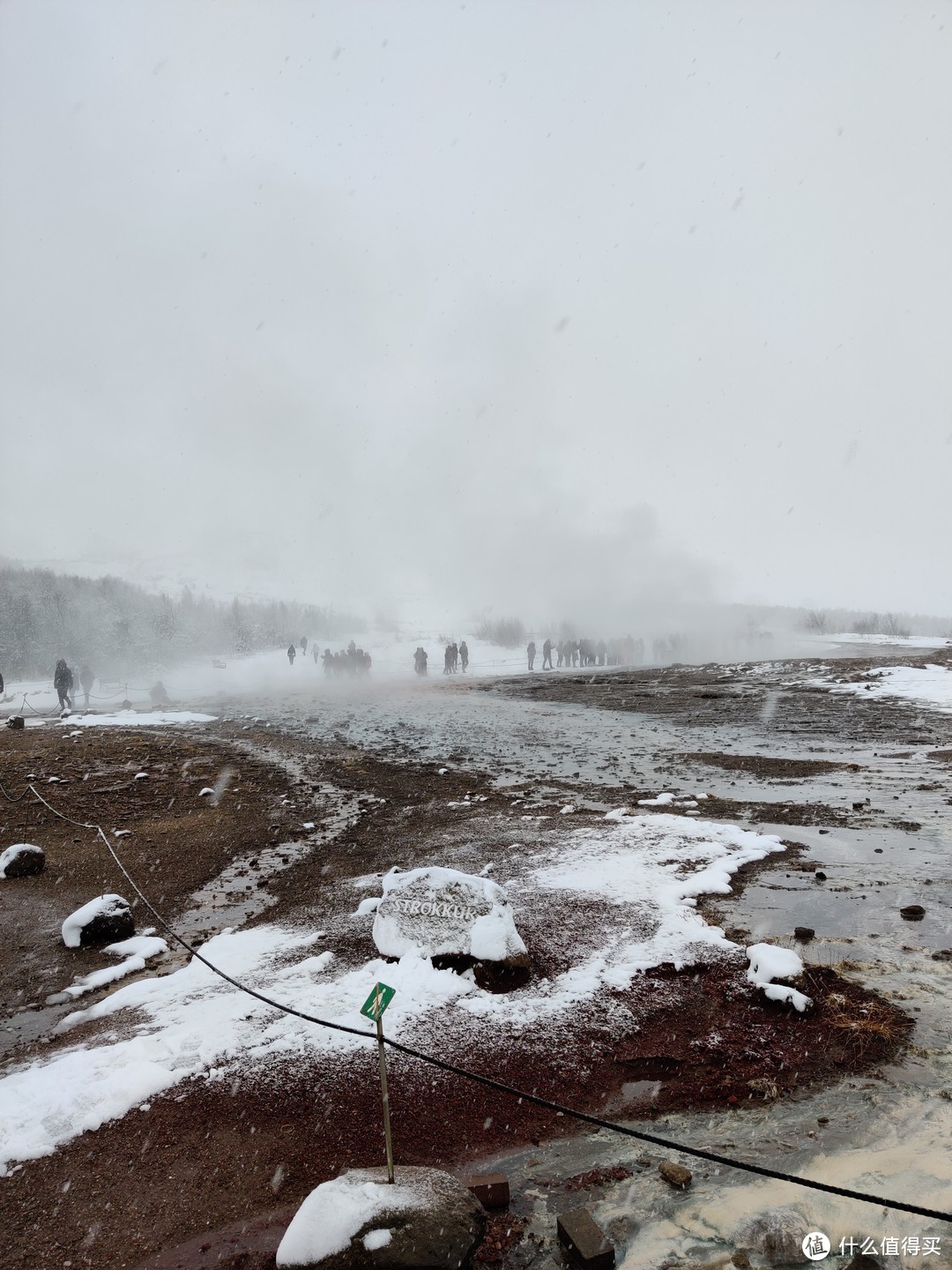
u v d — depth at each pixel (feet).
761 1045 14.35
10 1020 17.52
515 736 59.88
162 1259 9.82
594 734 59.00
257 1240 10.06
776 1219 9.68
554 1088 13.33
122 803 38.63
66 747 53.42
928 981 16.43
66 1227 10.48
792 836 28.55
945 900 21.39
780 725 58.29
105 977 19.38
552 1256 9.58
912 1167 10.64
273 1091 13.48
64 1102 13.30
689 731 57.93
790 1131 11.78
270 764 49.90
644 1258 9.43
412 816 35.01
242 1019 16.02
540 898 22.36
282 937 21.07
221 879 27.48
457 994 16.61
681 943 18.90
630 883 23.40
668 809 33.45
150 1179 11.39
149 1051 14.83
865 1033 14.42
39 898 25.68
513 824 32.01
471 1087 13.44
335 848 30.32
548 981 17.22
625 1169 11.22
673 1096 12.96
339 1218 9.25
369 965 18.29
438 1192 9.77
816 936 19.22
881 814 31.04
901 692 70.85
